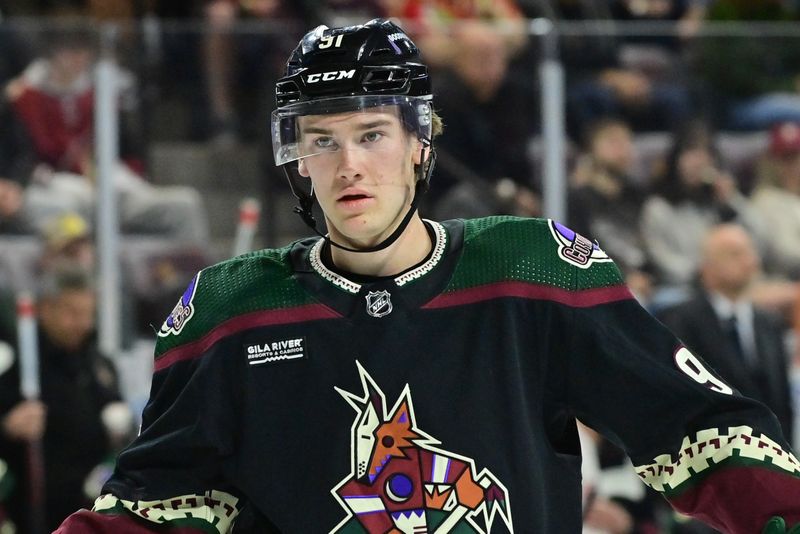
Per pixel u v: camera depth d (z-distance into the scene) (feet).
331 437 18.51
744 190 47.98
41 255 44.88
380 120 18.31
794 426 47.06
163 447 19.33
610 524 43.16
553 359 18.97
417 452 18.29
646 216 47.32
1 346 44.06
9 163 45.14
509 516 18.22
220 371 19.10
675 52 47.88
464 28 45.75
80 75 45.32
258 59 46.32
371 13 56.80
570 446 19.52
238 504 19.80
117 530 19.44
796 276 47.75
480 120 45.98
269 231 46.47
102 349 45.01
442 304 18.74
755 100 48.24
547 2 56.75
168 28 45.91
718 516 18.76
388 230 18.69
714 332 46.73
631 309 19.16
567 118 46.57
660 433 18.97
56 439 44.04
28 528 43.75
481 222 19.53
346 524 18.33
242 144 46.32
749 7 57.36
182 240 45.96
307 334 18.83
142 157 45.83
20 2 55.62
